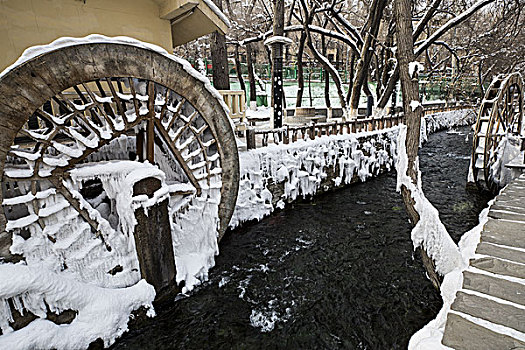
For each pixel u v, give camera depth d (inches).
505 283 67.5
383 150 396.8
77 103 186.2
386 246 225.8
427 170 401.4
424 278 185.3
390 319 154.6
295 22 893.8
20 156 119.9
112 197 151.3
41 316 115.1
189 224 193.3
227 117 207.0
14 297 107.3
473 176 310.2
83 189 171.8
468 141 591.8
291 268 201.0
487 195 309.1
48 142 127.5
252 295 175.2
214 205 211.0
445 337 55.4
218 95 195.9
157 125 170.4
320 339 144.0
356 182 362.3
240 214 250.7
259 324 153.6
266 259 211.5
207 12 206.5
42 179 127.0
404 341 141.0
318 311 161.9
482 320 58.0
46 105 181.2
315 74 866.1
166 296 161.6
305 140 307.4
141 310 147.9
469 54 740.7
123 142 192.7
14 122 117.2
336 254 216.5
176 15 205.5
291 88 802.2
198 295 173.9
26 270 112.7
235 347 140.2
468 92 810.2
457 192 319.3
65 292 121.0
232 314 160.1
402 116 449.1
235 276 192.9
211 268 200.7
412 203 199.6
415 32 415.2
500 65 730.2
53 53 123.6
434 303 163.3
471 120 839.7
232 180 219.3
